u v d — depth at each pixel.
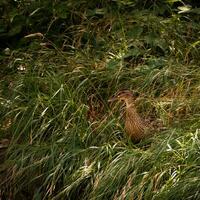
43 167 10.24
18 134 10.80
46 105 11.04
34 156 10.39
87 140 10.46
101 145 10.30
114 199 9.43
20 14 13.49
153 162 9.62
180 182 9.19
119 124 10.65
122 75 11.63
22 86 11.55
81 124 10.69
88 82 11.55
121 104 10.95
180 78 11.51
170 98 11.22
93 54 12.41
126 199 9.30
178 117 10.81
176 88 11.37
